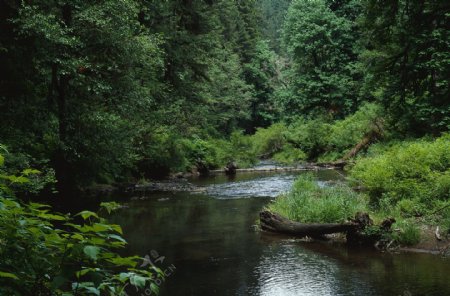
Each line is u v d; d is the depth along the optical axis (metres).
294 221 11.76
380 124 27.00
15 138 14.45
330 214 11.65
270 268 8.76
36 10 14.90
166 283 7.93
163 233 12.02
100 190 21.22
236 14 63.06
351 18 41.03
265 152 44.06
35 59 14.85
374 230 10.22
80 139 17.12
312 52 41.47
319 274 8.27
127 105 18.25
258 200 17.56
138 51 17.48
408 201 11.67
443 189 11.54
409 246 9.96
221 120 47.88
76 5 16.14
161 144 26.70
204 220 13.86
